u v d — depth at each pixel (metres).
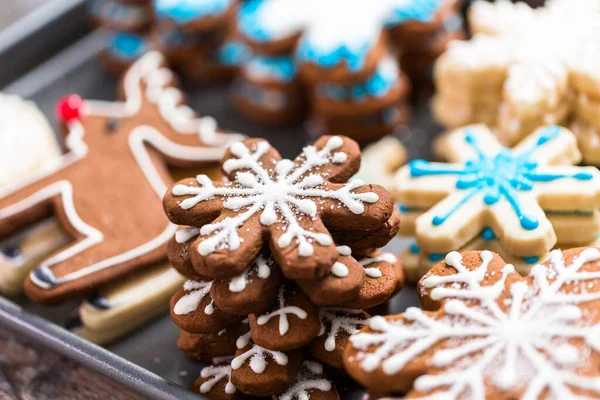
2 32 0.62
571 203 0.43
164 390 0.40
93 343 0.44
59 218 0.48
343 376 0.41
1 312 0.45
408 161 0.54
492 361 0.36
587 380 0.35
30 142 0.52
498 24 0.51
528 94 0.47
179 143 0.51
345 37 0.53
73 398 0.45
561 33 0.49
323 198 0.39
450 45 0.54
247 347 0.40
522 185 0.43
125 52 0.60
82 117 0.52
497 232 0.43
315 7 0.55
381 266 0.40
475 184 0.44
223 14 0.58
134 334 0.47
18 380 0.46
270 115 0.57
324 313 0.41
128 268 0.46
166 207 0.39
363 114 0.54
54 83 0.61
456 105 0.51
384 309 0.43
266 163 0.41
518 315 0.37
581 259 0.38
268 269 0.38
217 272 0.37
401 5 0.55
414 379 0.36
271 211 0.38
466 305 0.38
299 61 0.53
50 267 0.46
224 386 0.41
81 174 0.49
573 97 0.48
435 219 0.43
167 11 0.58
